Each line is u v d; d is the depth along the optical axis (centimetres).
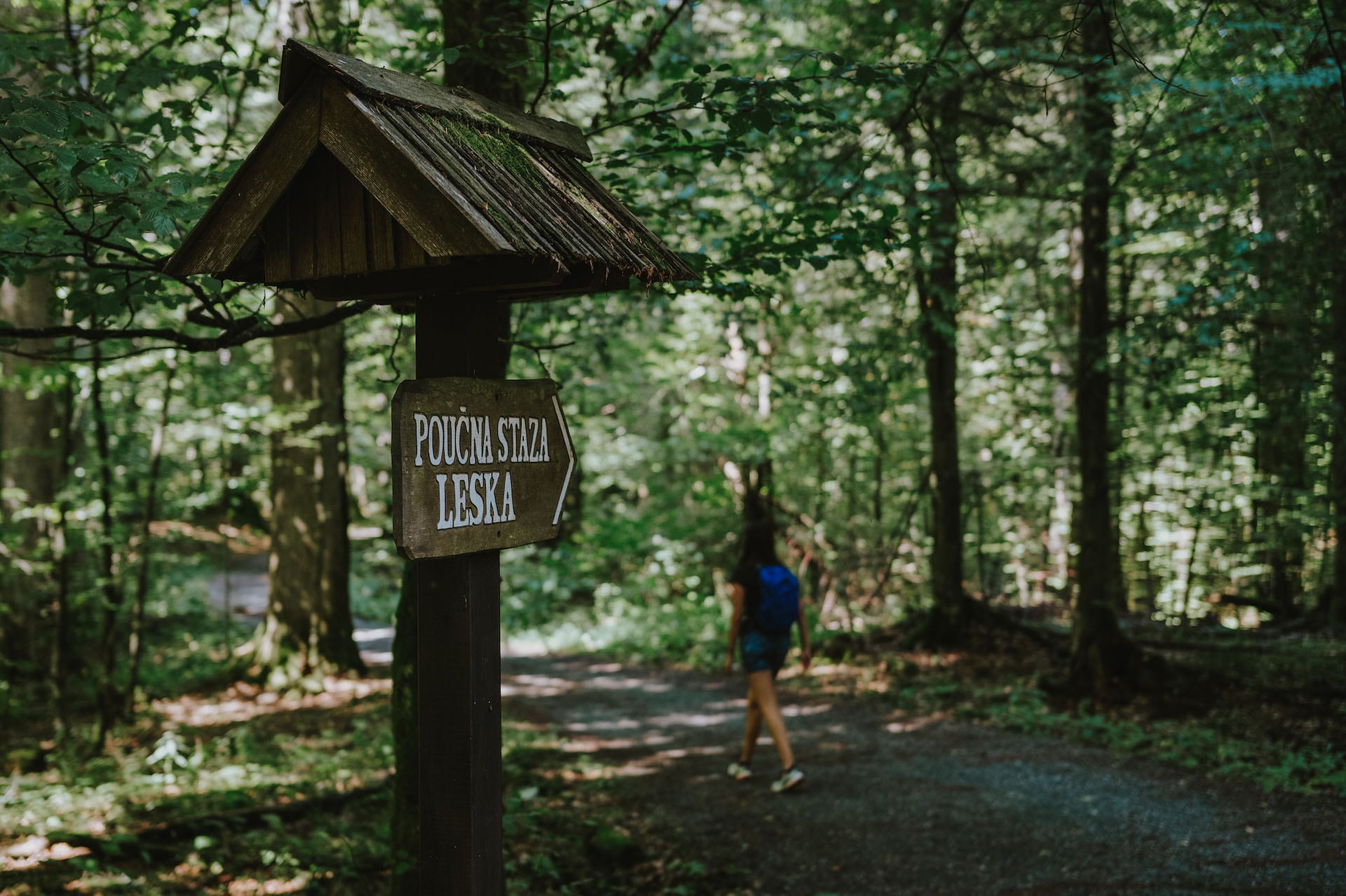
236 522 2375
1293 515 1223
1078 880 500
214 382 1038
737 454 1409
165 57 643
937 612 1142
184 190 305
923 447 1681
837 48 822
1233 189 779
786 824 603
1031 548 1711
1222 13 619
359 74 229
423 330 261
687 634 1343
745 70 894
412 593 471
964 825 589
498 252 213
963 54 771
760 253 493
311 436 1117
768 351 1391
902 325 1066
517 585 1572
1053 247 1202
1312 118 684
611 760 766
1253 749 727
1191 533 1612
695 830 596
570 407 1480
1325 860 507
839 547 1439
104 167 351
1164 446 1368
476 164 238
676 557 1553
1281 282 800
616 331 803
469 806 251
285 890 494
